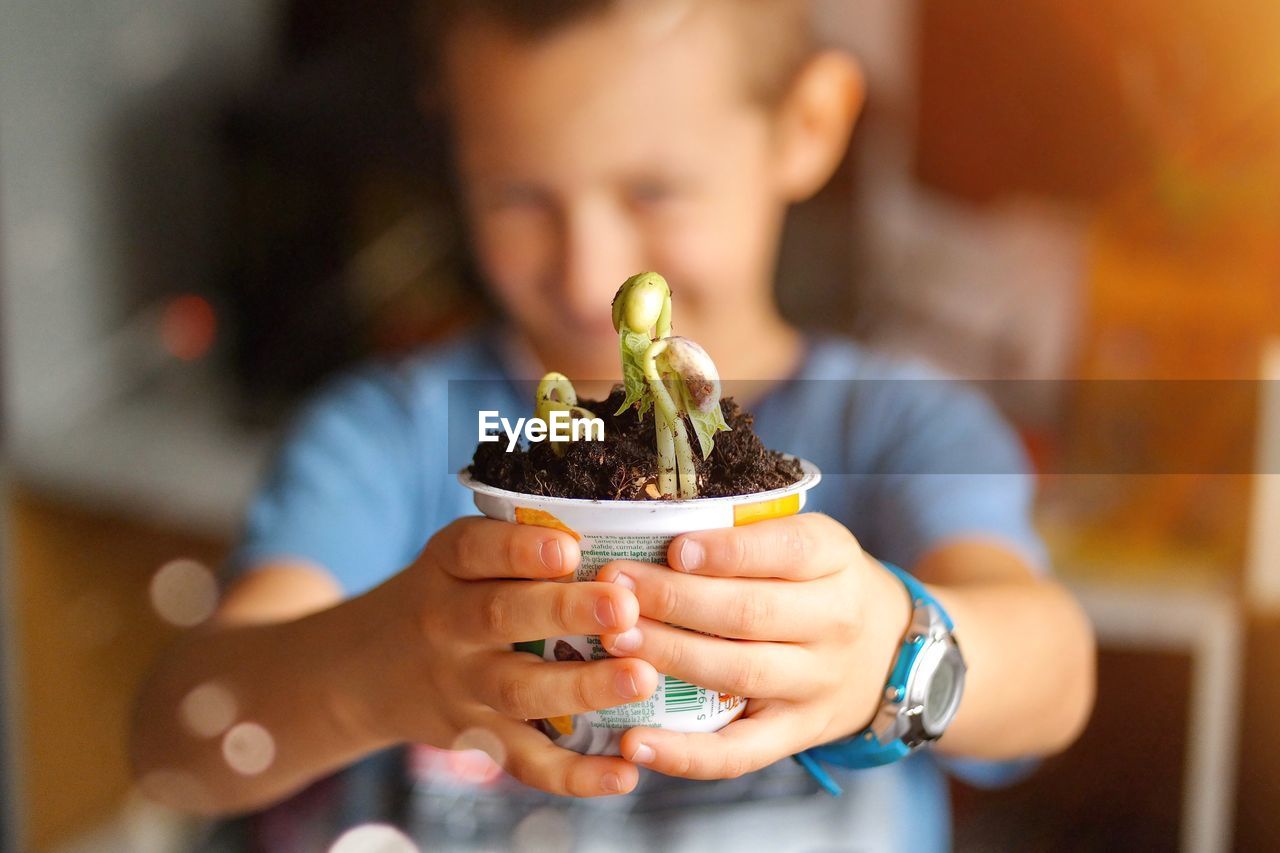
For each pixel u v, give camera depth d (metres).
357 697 0.46
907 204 0.85
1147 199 0.77
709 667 0.40
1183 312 0.75
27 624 1.00
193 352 1.10
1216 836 0.75
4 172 1.03
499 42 0.72
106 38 1.10
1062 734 0.58
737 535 0.40
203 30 1.14
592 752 0.42
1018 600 0.57
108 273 1.13
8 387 1.05
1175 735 0.74
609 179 0.74
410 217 0.97
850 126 0.84
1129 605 0.72
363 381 0.81
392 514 0.76
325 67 1.02
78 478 0.99
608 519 0.40
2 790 0.98
